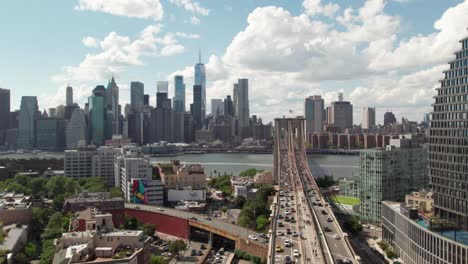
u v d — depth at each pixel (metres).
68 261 185.12
